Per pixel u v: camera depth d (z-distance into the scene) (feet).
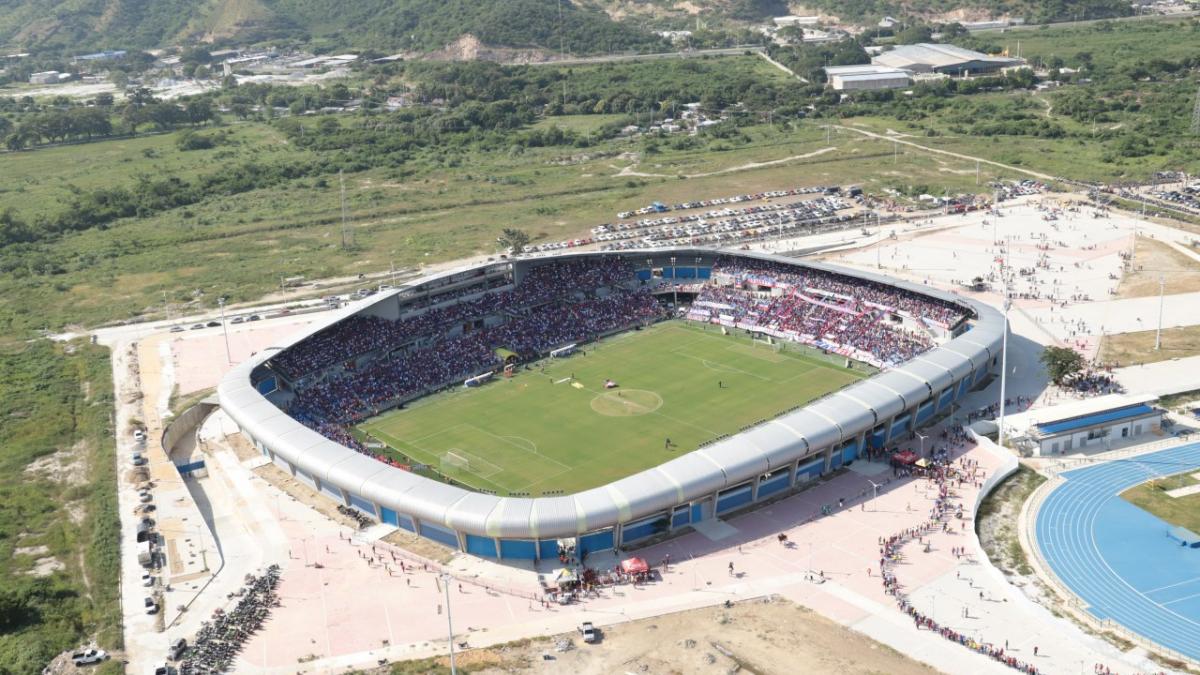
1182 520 517.14
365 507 557.33
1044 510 534.78
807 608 451.94
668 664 412.77
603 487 515.91
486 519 496.64
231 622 454.40
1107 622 437.58
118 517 557.33
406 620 454.81
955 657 411.75
